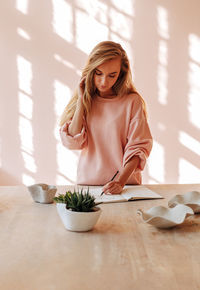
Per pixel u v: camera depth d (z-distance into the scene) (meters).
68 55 3.73
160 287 0.76
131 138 1.82
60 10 3.70
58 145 3.78
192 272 0.83
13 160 3.78
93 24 3.72
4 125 3.76
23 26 3.70
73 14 3.71
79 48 3.73
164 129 3.82
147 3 3.73
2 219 1.20
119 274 0.82
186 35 3.75
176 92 3.79
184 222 1.20
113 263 0.88
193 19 3.74
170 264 0.87
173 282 0.78
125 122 1.88
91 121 1.88
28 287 0.76
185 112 3.81
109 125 1.86
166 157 3.83
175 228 1.14
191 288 0.76
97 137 1.88
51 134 3.78
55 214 1.26
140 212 1.15
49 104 3.76
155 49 3.76
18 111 3.76
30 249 0.96
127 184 1.88
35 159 3.79
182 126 3.82
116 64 1.72
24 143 3.78
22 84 3.74
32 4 3.69
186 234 1.08
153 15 3.74
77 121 1.86
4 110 3.75
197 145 3.82
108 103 1.89
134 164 1.76
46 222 1.18
